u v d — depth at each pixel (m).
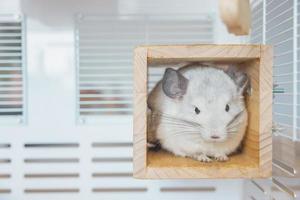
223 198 0.87
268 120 0.61
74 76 0.87
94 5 0.86
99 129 0.87
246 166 0.61
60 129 0.87
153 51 0.61
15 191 0.87
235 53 0.61
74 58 0.86
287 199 0.68
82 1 0.86
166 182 0.88
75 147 0.87
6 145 0.87
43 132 0.87
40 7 0.86
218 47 0.61
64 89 0.87
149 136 0.68
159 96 0.68
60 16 0.86
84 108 0.87
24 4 0.86
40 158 0.87
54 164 0.87
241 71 0.69
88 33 0.87
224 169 0.61
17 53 0.86
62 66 0.87
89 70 0.87
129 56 0.87
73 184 0.87
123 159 0.88
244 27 0.54
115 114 0.88
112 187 0.88
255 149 0.63
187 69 0.68
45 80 0.87
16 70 0.86
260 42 0.80
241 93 0.66
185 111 0.64
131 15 0.87
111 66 0.87
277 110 0.76
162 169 0.61
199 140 0.63
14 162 0.87
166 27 0.87
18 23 0.86
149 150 0.69
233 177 0.61
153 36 0.87
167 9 0.87
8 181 0.87
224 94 0.64
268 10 0.76
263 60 0.61
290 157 0.68
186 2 0.87
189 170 0.61
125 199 0.88
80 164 0.87
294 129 0.68
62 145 0.87
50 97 0.87
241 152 0.68
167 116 0.65
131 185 0.88
